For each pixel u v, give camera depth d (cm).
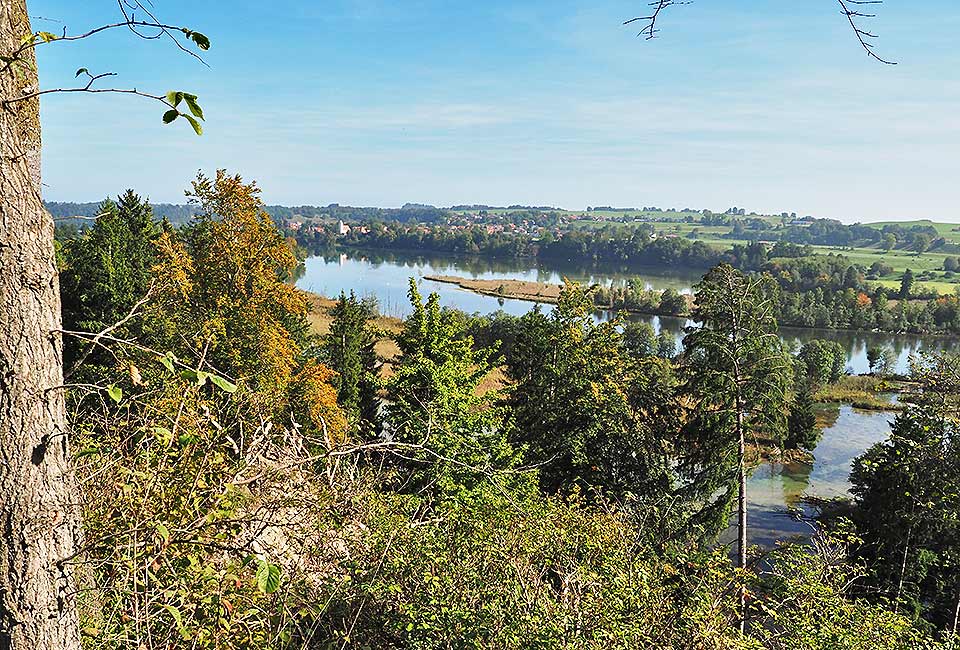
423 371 1420
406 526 583
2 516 211
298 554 488
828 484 3216
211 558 376
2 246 208
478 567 549
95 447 359
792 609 675
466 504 777
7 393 210
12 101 207
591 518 719
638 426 2122
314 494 472
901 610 1628
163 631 343
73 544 235
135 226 3509
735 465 1873
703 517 1895
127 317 257
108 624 319
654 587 604
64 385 227
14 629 214
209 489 353
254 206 1889
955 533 1728
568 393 2153
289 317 2695
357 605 472
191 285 1738
